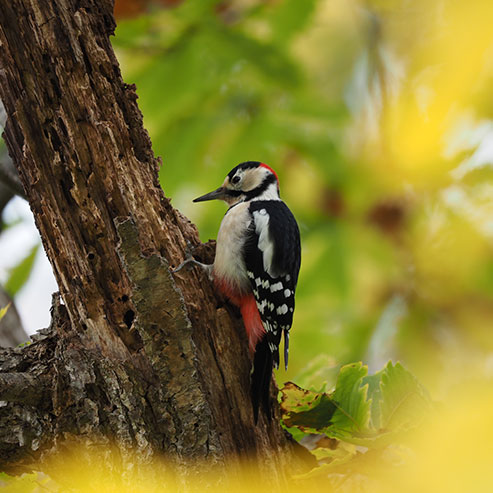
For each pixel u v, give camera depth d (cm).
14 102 712
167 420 668
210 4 939
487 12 936
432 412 588
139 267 664
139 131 753
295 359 1126
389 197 1094
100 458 661
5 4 702
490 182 1046
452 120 1010
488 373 523
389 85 1087
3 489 652
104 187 716
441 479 520
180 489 660
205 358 736
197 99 988
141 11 940
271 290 908
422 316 1105
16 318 1112
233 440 711
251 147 1045
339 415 678
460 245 1065
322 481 728
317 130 1084
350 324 1116
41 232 723
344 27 1168
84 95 716
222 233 946
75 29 718
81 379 669
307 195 1105
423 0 1051
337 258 1083
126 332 693
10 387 657
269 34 967
